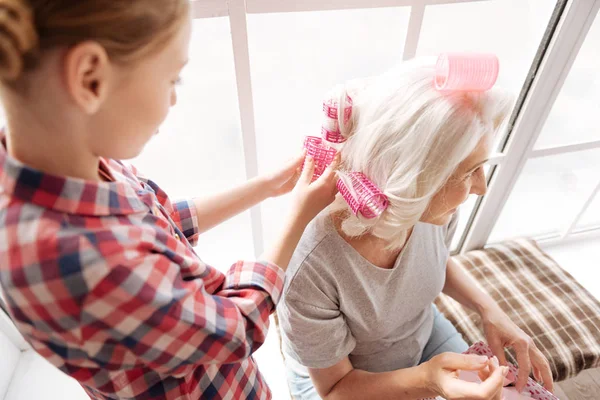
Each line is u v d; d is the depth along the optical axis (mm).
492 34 979
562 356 1055
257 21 853
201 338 451
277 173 742
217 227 1245
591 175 1377
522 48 1021
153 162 1042
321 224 653
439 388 667
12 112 348
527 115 1076
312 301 666
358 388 748
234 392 662
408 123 529
